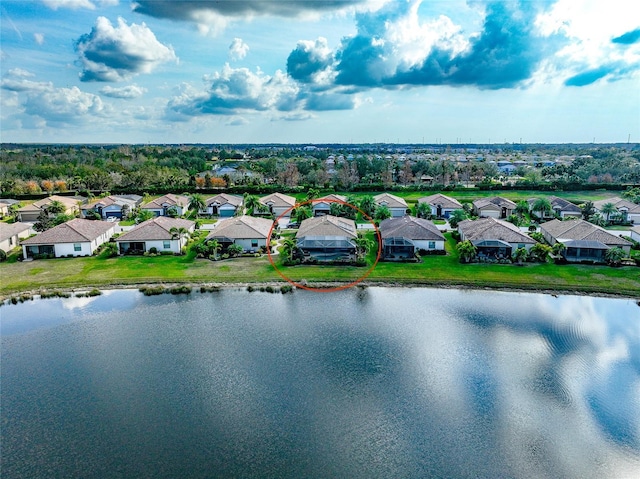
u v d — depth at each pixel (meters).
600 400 35.06
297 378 37.66
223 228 76.12
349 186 142.00
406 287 58.44
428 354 41.62
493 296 55.28
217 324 48.09
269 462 28.45
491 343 43.72
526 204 102.88
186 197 121.69
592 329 46.59
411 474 27.66
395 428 31.64
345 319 49.19
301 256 68.56
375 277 61.16
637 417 33.16
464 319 48.97
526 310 51.25
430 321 48.56
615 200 101.56
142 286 59.12
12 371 38.97
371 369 39.06
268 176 181.25
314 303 53.59
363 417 32.78
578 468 28.39
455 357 41.09
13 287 58.34
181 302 54.19
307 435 30.89
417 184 158.75
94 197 131.12
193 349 42.62
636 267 64.81
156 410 33.44
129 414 32.97
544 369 39.22
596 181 154.62
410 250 71.00
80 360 40.72
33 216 103.25
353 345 43.31
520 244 68.94
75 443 30.02
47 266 66.75
